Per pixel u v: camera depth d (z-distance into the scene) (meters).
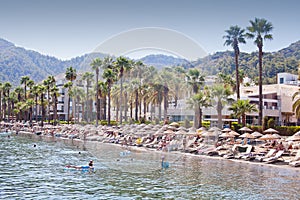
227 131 41.50
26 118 118.44
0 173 20.78
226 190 16.42
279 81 92.81
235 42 54.06
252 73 156.88
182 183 16.66
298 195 15.88
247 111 49.88
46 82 98.06
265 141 43.38
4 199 14.27
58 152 33.62
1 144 44.56
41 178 18.91
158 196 14.11
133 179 15.16
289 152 31.56
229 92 52.19
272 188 17.47
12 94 128.62
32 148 38.41
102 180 15.82
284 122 68.56
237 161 28.66
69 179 18.47
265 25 48.25
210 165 25.34
